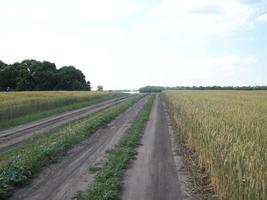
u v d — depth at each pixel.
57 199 11.25
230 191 9.68
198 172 13.91
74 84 128.12
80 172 14.24
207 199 11.09
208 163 13.18
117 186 12.12
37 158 15.27
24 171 13.51
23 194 11.77
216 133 13.71
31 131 25.67
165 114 38.47
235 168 9.66
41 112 39.50
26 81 114.75
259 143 12.91
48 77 121.06
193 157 16.50
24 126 28.84
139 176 13.70
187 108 25.00
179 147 19.16
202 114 19.92
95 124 27.17
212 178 11.89
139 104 57.06
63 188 12.30
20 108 35.88
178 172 14.21
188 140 18.95
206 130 14.71
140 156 17.17
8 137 23.11
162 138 22.36
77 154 17.59
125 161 15.52
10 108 33.84
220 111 22.83
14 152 17.42
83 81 136.88
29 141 20.62
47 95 59.97
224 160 10.41
